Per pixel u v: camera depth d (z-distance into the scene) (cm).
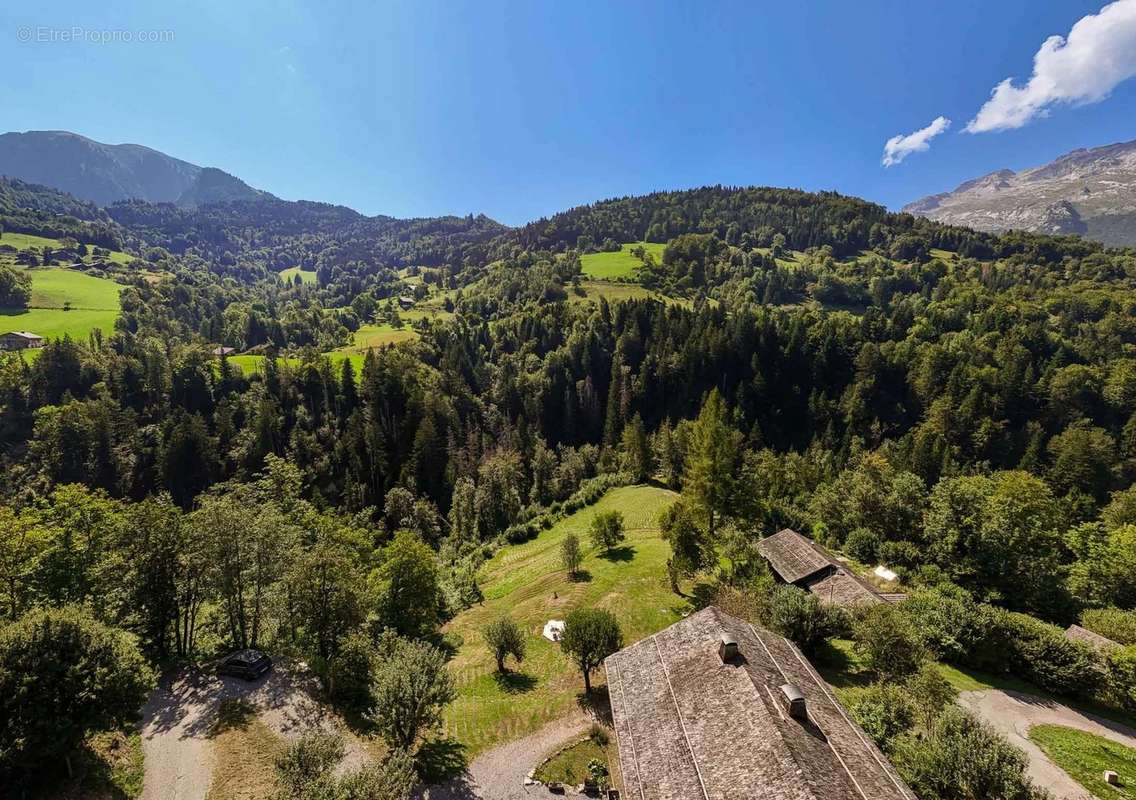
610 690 2709
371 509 8744
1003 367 13150
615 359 15188
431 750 3091
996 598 5109
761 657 2480
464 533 8969
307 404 12975
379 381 13188
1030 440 11306
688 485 6025
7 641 2458
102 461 10325
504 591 6097
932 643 3719
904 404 13788
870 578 5659
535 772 2891
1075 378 11944
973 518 5569
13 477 9838
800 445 13238
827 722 2138
